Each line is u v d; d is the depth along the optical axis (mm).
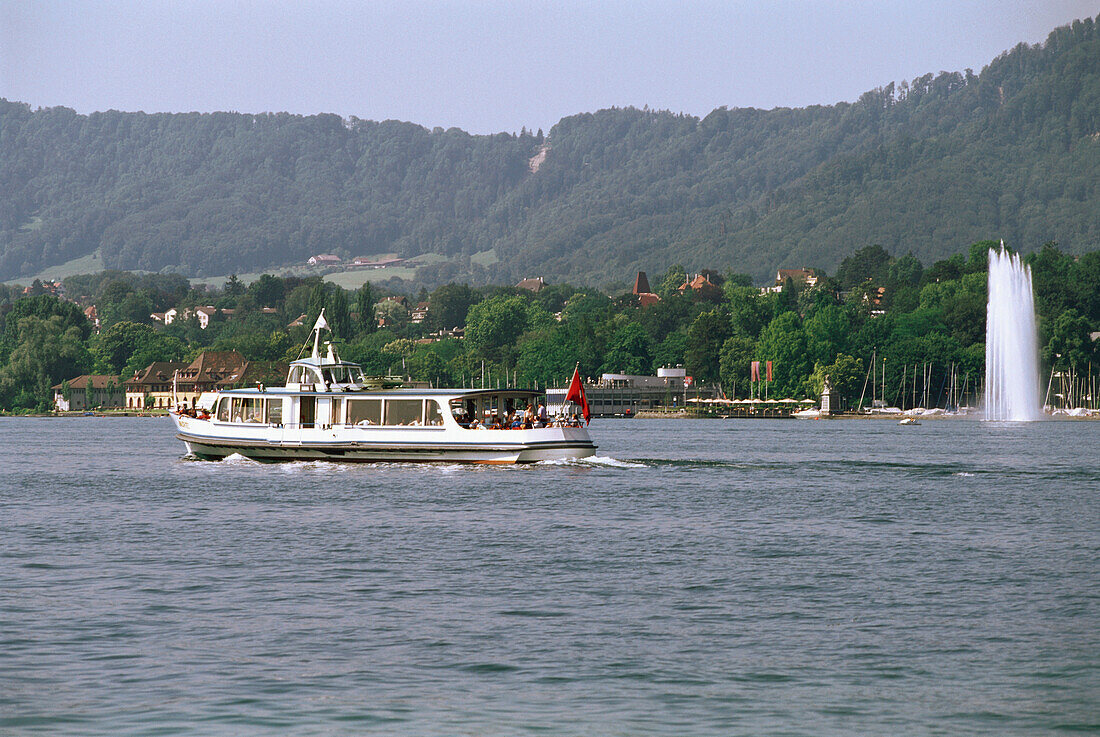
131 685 119438
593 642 135625
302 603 155125
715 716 111000
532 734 106125
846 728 108125
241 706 113125
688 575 175375
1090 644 135125
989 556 193250
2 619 145250
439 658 129000
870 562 187125
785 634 139500
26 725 107938
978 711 112688
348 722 109000
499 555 192625
